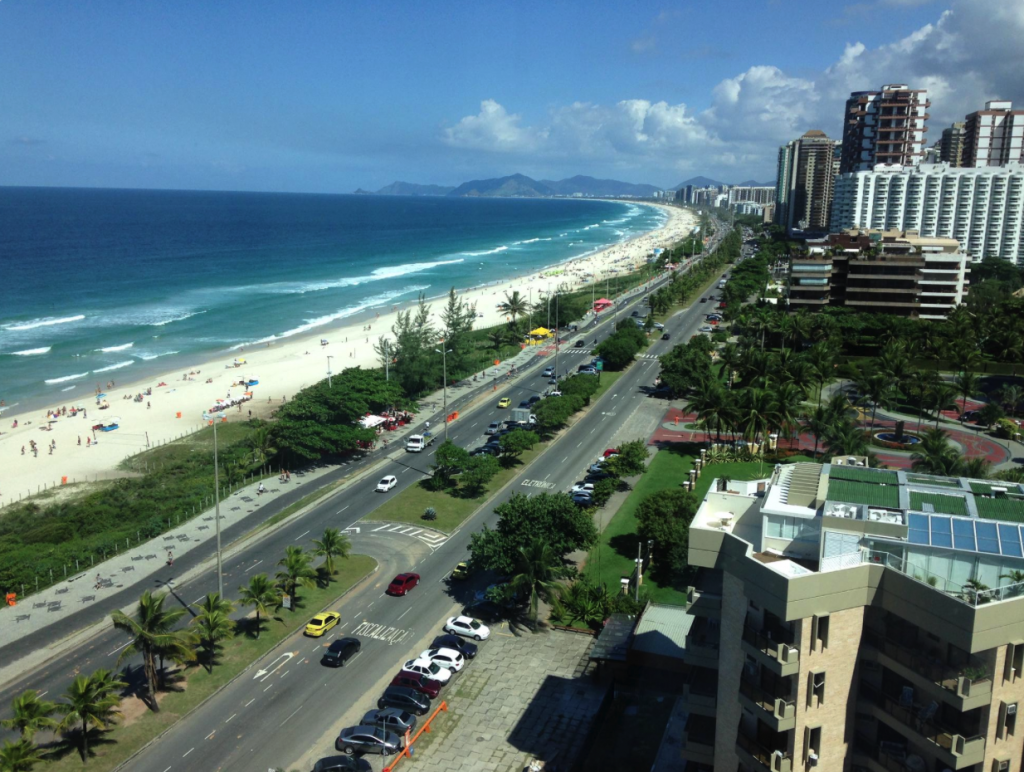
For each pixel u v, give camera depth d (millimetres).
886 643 39031
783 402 123875
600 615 80062
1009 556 37500
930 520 40406
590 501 109625
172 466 129625
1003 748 37625
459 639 75750
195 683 69812
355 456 131875
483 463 114250
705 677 47250
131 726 63781
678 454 132375
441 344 183250
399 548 97812
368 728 61562
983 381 173250
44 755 59656
